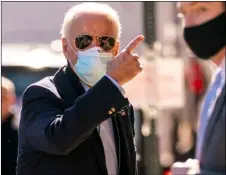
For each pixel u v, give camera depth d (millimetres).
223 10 5125
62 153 4527
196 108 16953
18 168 4883
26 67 13883
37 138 4598
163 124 16891
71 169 4664
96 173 4742
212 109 4578
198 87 16938
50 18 21188
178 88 13023
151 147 12234
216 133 4516
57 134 4449
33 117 4711
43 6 21188
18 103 13734
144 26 12125
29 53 14836
